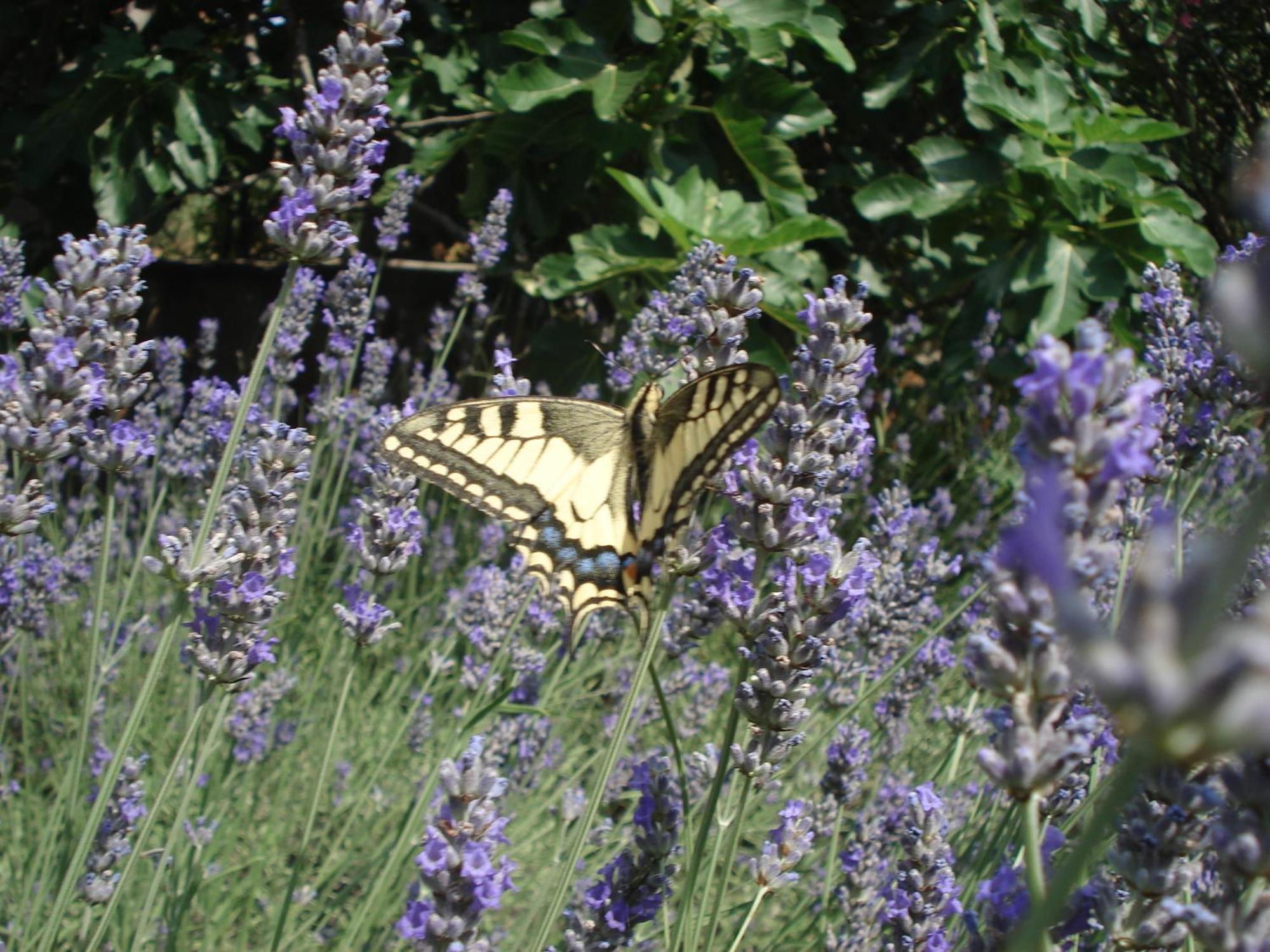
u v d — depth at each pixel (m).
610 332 7.36
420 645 5.58
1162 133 6.68
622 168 7.66
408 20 7.80
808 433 2.51
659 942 3.18
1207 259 6.76
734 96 6.99
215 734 2.69
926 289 7.75
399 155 8.71
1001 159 7.07
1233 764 1.31
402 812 4.27
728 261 2.94
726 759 2.48
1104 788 2.49
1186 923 1.38
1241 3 9.38
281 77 8.56
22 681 4.14
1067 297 6.93
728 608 2.52
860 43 7.84
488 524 5.60
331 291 5.38
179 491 6.09
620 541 2.95
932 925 2.20
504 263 7.68
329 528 6.16
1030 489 1.21
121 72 6.84
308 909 3.87
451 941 1.75
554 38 6.71
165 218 7.96
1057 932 1.63
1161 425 3.04
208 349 6.63
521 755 4.29
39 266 8.01
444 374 5.98
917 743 4.86
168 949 3.08
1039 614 1.28
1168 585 0.91
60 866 3.03
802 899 4.03
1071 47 7.63
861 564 2.46
